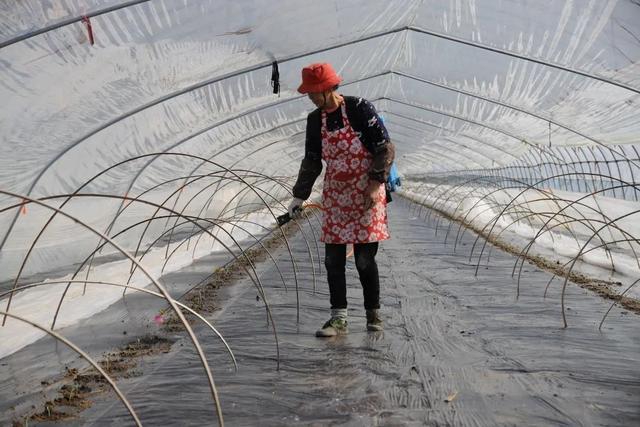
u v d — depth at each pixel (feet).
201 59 29.68
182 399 13.23
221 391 13.61
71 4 20.36
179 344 18.02
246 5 25.89
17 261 33.99
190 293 26.53
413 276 28.96
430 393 13.17
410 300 23.17
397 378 14.14
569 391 13.21
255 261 37.04
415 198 120.98
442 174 132.67
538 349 16.42
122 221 44.27
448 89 46.96
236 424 11.82
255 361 15.69
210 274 31.91
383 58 40.83
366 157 16.66
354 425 11.61
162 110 33.71
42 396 14.35
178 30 25.62
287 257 38.58
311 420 11.91
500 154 74.49
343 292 18.02
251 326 19.57
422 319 19.90
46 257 36.11
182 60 28.71
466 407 12.37
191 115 36.94
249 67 34.14
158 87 30.07
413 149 92.84
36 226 33.30
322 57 37.76
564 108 39.29
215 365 15.56
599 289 25.58
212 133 44.96
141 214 46.91
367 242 17.33
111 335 19.99
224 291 26.63
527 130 50.21
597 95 34.53
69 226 36.47
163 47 26.37
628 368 14.75
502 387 13.50
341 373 14.53
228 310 22.31
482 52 35.83
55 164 30.94
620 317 20.29
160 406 12.91
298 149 73.31
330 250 17.67
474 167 101.50
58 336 9.28
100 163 34.17
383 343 16.96
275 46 32.01
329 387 13.64
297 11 28.09
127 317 22.71
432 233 52.47
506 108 45.68
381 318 20.07
